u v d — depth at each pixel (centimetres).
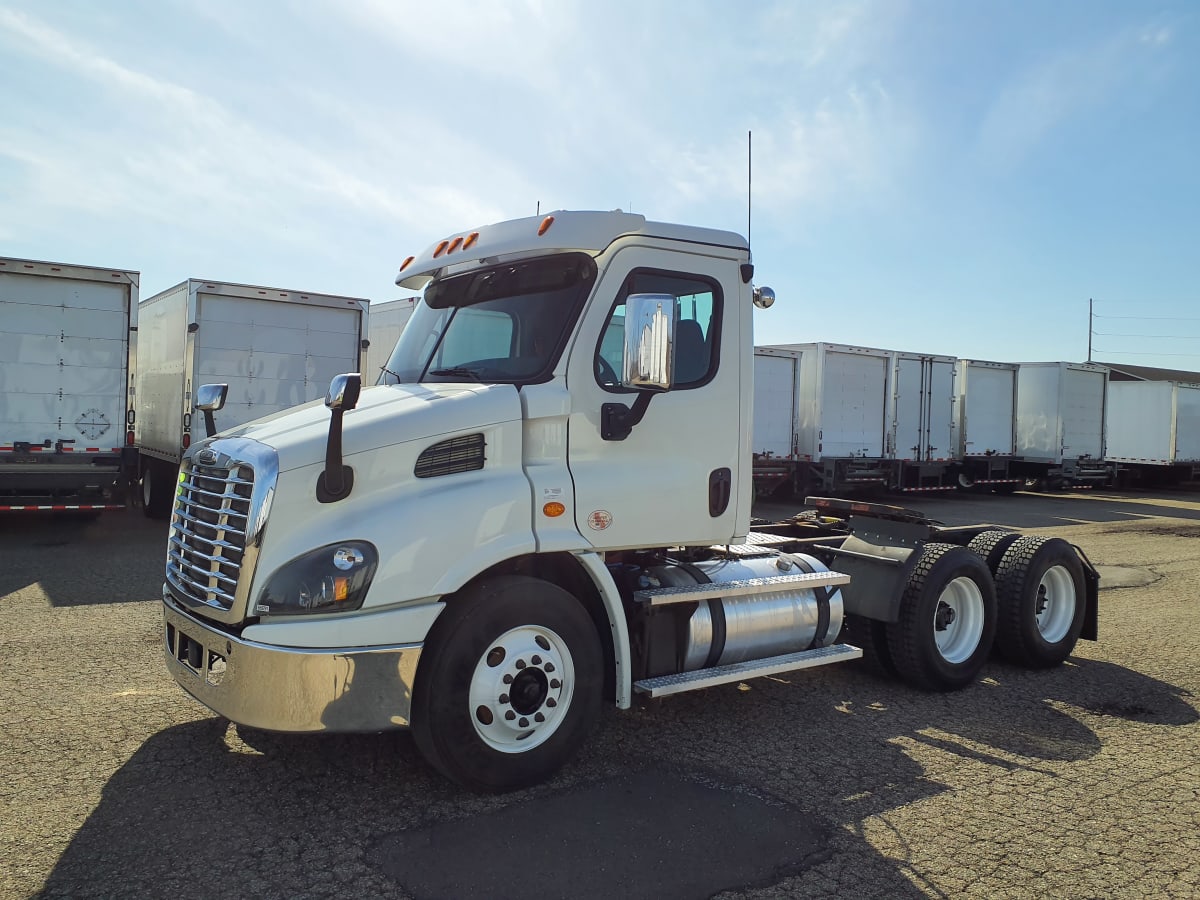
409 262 554
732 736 498
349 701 368
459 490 399
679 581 491
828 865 351
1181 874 353
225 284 1280
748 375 511
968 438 2433
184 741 462
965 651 619
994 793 429
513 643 406
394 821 376
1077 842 379
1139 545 1448
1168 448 2988
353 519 378
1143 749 498
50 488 1182
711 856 354
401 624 377
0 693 534
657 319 391
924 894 332
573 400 439
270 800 394
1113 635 794
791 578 527
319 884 324
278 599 366
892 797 420
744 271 509
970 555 622
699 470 484
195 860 340
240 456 388
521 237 464
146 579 901
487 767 395
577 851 354
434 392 438
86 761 433
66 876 325
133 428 1232
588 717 425
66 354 1191
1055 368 2594
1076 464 2691
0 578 898
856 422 2117
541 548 414
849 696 587
